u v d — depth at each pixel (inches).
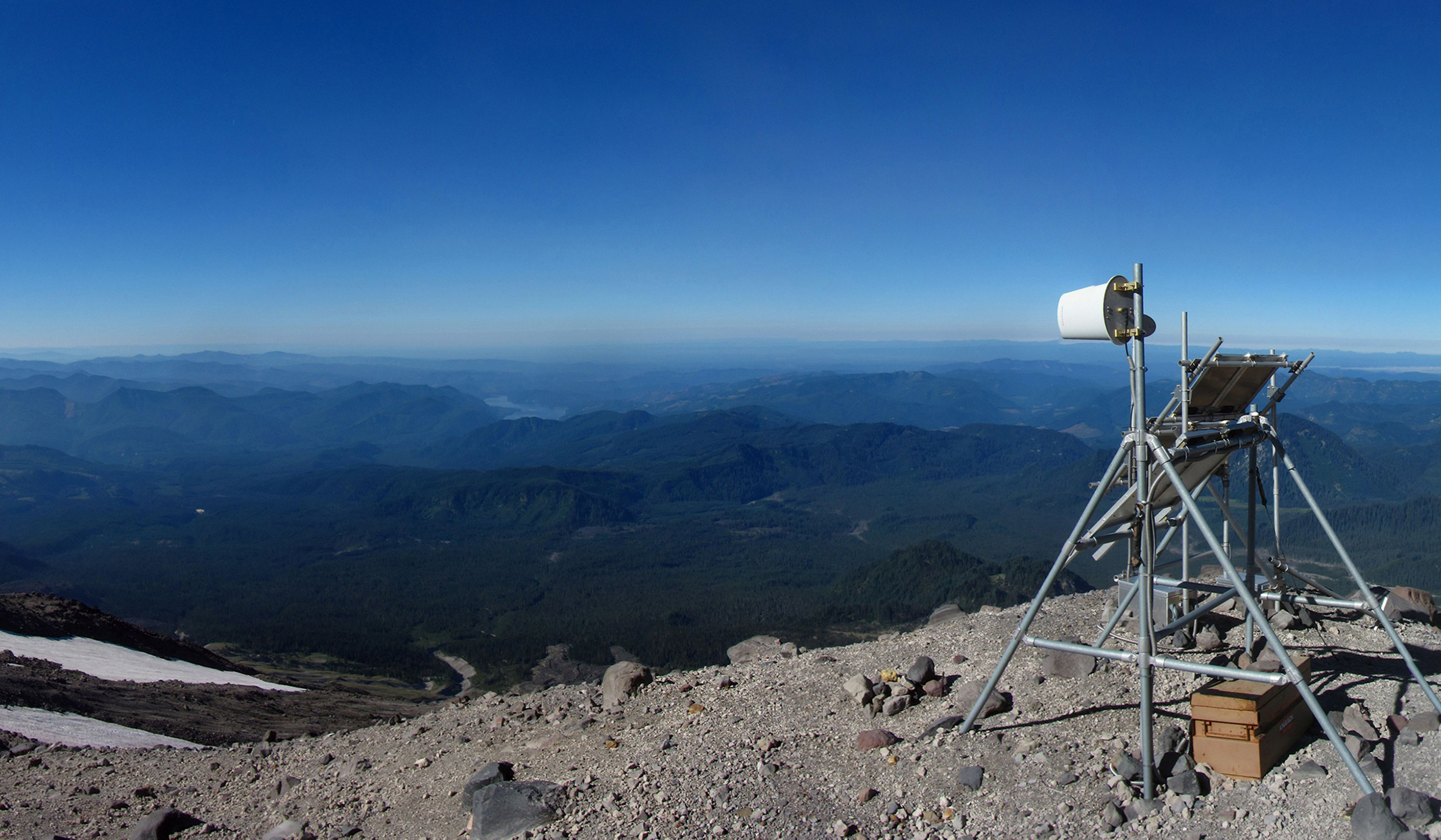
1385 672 417.1
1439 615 537.0
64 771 682.8
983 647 540.7
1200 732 344.8
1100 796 340.2
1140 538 373.1
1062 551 394.9
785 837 348.8
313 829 466.0
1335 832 291.9
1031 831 327.9
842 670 557.3
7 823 542.3
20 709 991.0
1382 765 323.6
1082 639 516.1
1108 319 358.6
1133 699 414.6
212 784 608.4
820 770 403.9
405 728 665.0
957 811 350.9
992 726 416.2
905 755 402.9
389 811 474.0
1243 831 304.5
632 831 366.6
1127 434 370.9
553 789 416.2
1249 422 434.9
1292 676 319.9
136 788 613.9
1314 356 395.9
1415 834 274.4
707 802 384.2
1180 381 364.8
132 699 1253.1
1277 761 341.7
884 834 343.6
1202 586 460.4
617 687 603.2
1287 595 456.8
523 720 609.9
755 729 471.5
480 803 403.2
